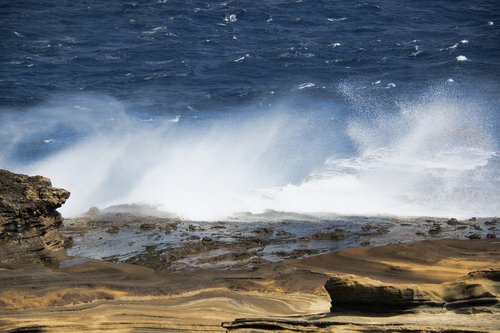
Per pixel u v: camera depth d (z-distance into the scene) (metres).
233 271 96.25
